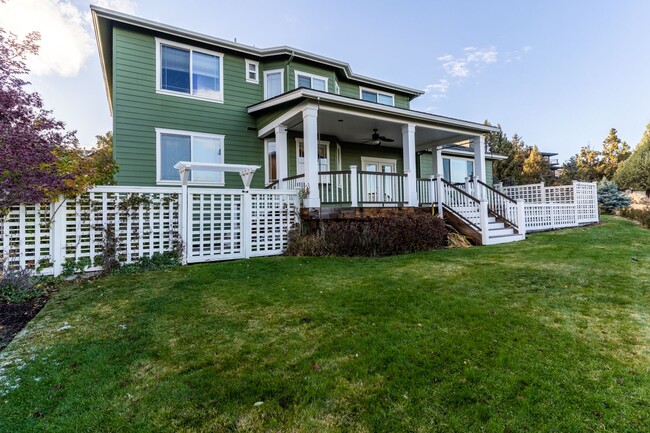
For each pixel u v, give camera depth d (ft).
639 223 41.47
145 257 19.86
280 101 28.86
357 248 23.67
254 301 13.50
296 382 7.71
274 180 34.06
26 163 14.06
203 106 33.12
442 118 33.35
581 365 8.00
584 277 15.46
